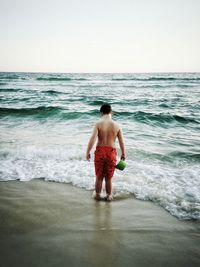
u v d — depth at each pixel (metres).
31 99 18.83
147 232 2.67
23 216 2.95
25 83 41.97
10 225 2.72
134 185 3.97
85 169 4.64
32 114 11.87
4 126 9.34
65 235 2.55
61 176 4.30
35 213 3.03
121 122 10.55
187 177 4.35
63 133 8.05
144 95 23.53
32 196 3.54
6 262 2.10
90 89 30.95
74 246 2.36
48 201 3.39
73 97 20.80
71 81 50.56
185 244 2.46
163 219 2.98
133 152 5.98
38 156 5.37
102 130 3.37
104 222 2.86
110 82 48.44
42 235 2.54
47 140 6.93
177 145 6.84
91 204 3.35
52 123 10.06
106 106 3.51
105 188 3.77
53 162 5.01
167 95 23.67
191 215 3.09
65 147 6.14
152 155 5.79
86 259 2.17
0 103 16.34
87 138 7.27
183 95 23.73
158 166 4.99
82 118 11.12
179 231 2.71
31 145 6.30
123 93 25.55
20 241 2.42
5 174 4.35
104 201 3.46
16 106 14.86
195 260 2.22
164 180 4.19
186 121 10.99
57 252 2.26
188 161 5.39
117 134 3.42
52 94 23.41
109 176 3.41
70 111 12.39
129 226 2.79
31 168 4.66
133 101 18.20
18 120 10.67
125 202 3.45
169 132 8.81
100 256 2.22
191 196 3.61
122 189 3.85
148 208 3.28
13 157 5.27
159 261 2.19
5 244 2.36
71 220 2.88
